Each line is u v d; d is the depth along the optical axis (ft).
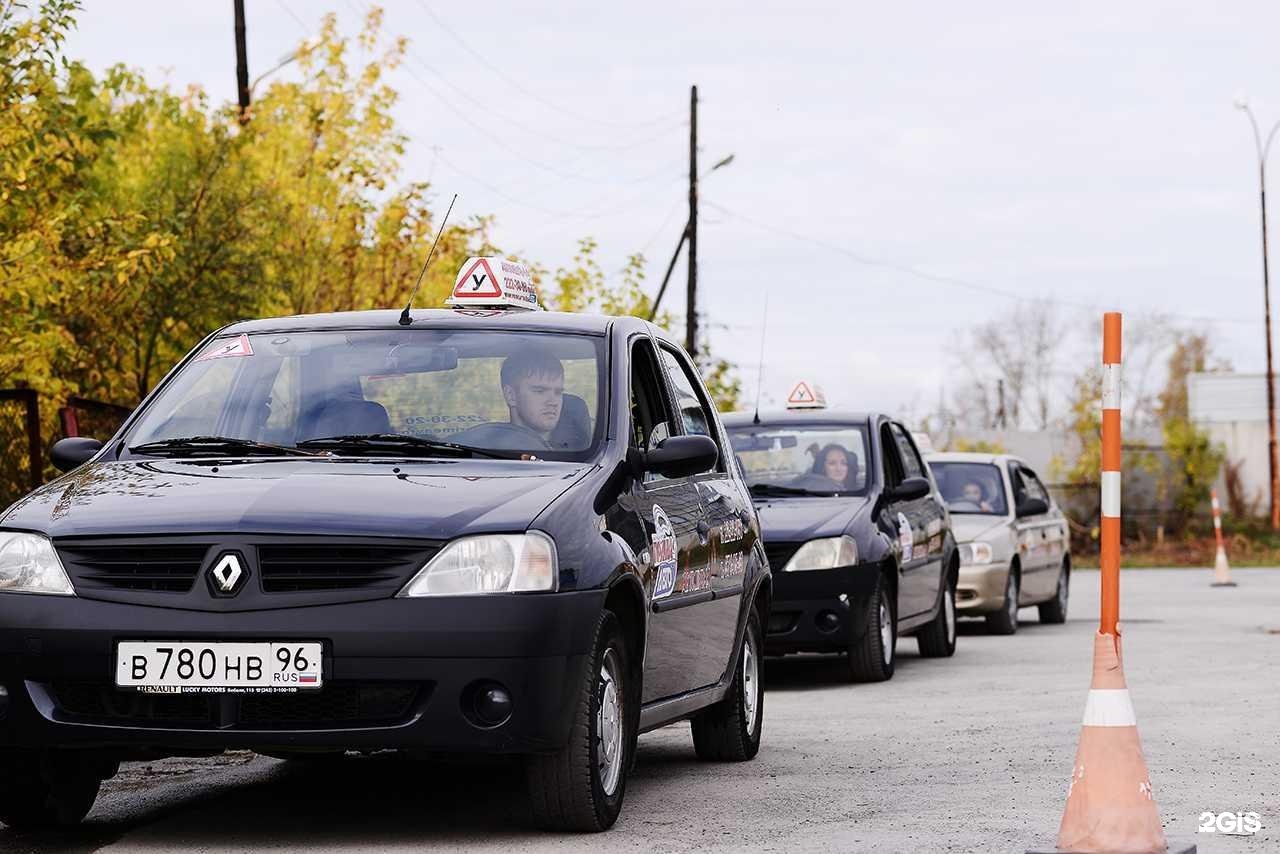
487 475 61.52
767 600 84.38
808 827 62.08
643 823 62.75
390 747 55.21
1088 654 143.02
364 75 176.76
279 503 57.11
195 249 147.02
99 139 124.06
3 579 57.06
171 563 56.13
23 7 119.14
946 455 181.06
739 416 132.98
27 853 57.98
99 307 140.97
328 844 58.39
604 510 61.52
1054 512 194.29
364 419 66.13
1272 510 460.96
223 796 69.82
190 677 55.16
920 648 141.08
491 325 69.82
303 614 55.01
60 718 56.18
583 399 66.80
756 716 82.58
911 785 72.18
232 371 69.41
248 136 160.86
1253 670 123.44
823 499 123.54
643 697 65.62
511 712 55.52
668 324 295.28
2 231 121.39
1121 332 56.34
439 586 55.42
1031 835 60.34
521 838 59.47
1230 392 540.52
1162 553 416.26
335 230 168.86
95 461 66.33
